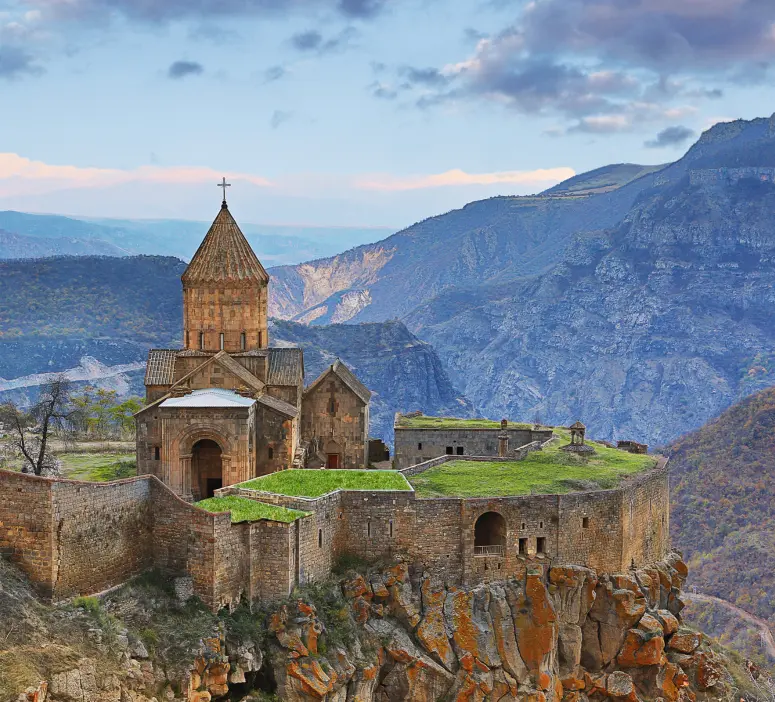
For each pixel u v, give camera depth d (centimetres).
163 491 8175
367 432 12206
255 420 10506
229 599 8106
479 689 8756
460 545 9188
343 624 8500
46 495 7219
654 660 9544
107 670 7000
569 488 9912
